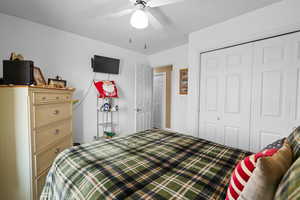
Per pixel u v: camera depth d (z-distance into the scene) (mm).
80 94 2666
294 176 403
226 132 2131
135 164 965
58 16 1960
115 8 1778
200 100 2424
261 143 1818
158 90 4609
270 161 475
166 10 1785
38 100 1394
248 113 1915
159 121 4605
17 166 1314
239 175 559
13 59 1437
